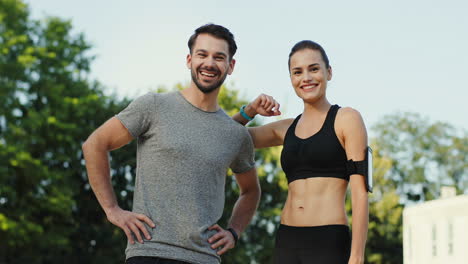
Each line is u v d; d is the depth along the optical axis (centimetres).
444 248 2303
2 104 2014
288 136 396
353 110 379
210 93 394
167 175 374
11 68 2034
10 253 2152
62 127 2077
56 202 2053
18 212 2050
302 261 365
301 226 371
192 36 401
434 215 2394
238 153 410
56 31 2248
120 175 2150
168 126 381
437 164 4494
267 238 2402
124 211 377
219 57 394
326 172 374
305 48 390
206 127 390
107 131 384
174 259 363
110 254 2295
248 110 438
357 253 350
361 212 357
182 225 369
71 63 2309
